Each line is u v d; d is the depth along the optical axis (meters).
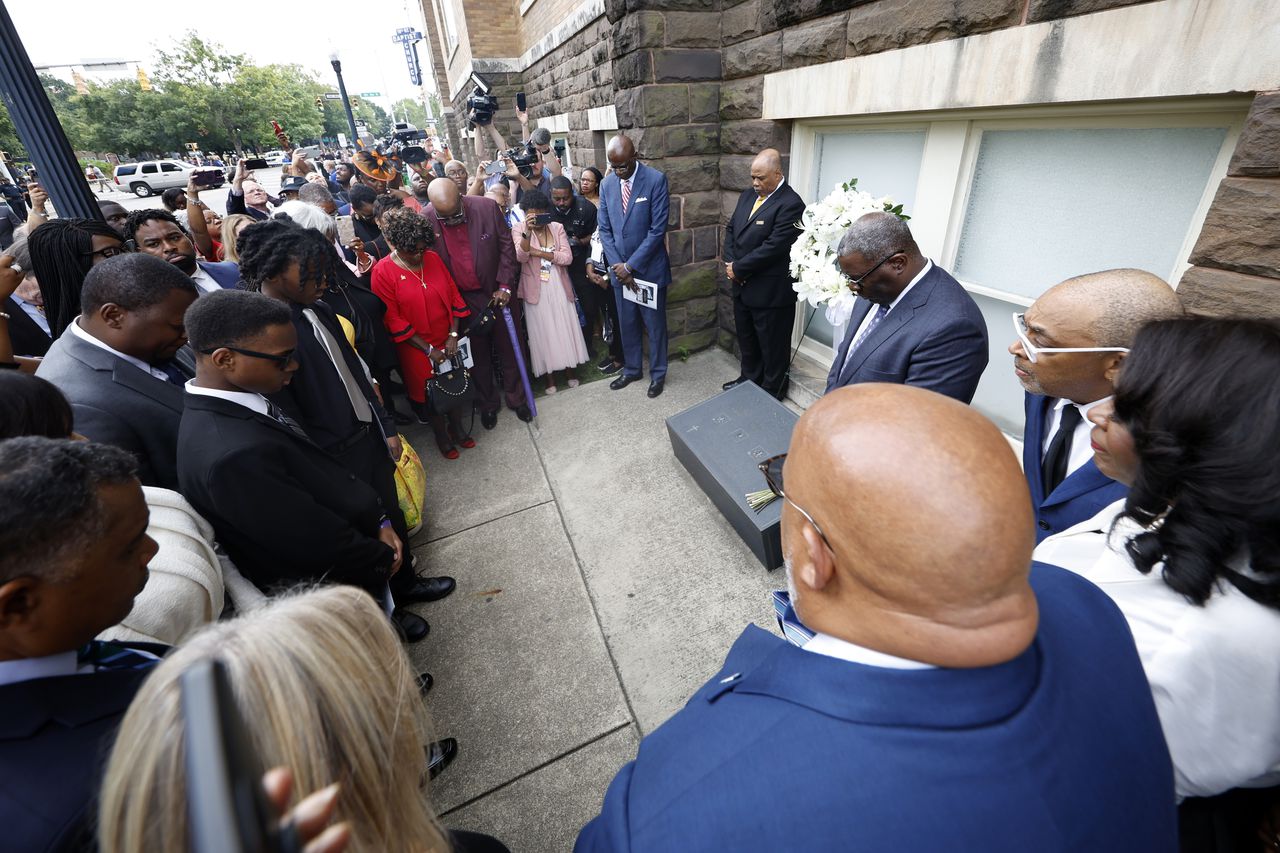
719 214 3.92
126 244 2.18
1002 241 2.29
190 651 0.48
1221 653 0.61
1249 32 1.27
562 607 2.25
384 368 3.03
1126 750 0.52
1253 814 0.73
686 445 2.59
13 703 0.60
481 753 1.73
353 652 0.55
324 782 0.49
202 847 0.28
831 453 0.50
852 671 0.51
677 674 1.93
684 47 3.31
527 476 3.11
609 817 0.59
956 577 0.44
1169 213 1.74
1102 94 1.61
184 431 1.31
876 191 2.84
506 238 3.35
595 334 4.93
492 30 8.52
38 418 1.02
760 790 0.49
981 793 0.45
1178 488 0.66
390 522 1.88
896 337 1.68
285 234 1.75
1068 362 1.03
